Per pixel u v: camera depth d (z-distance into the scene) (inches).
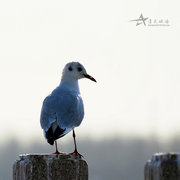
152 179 309.7
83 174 382.9
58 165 377.7
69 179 379.6
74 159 382.6
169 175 303.0
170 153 308.2
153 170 308.8
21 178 378.9
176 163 303.9
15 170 386.0
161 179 303.4
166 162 304.5
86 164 385.4
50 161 376.8
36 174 373.7
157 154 313.3
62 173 378.0
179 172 302.7
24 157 382.3
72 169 380.5
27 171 373.7
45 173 375.6
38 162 375.9
